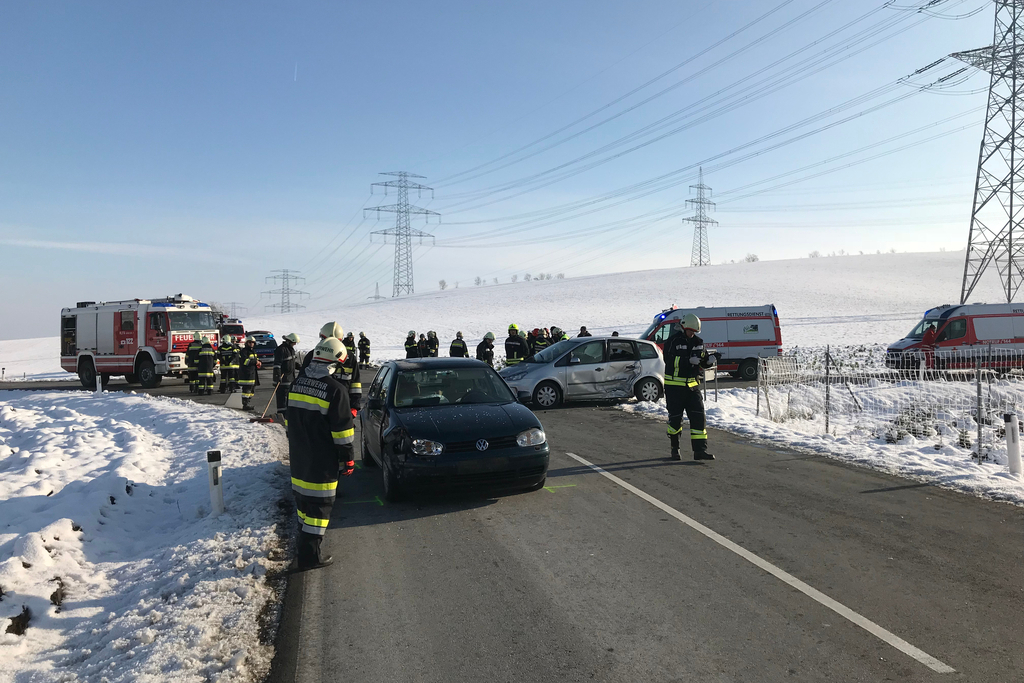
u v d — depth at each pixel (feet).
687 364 27.81
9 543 16.92
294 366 44.21
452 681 10.87
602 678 10.82
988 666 10.88
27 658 12.50
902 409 39.86
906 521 18.90
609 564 16.08
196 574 15.90
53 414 49.06
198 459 30.30
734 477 24.88
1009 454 24.06
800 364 71.36
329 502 16.63
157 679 11.09
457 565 16.30
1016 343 68.18
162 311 74.28
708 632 12.37
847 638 11.99
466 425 21.65
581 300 221.46
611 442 32.76
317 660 11.69
